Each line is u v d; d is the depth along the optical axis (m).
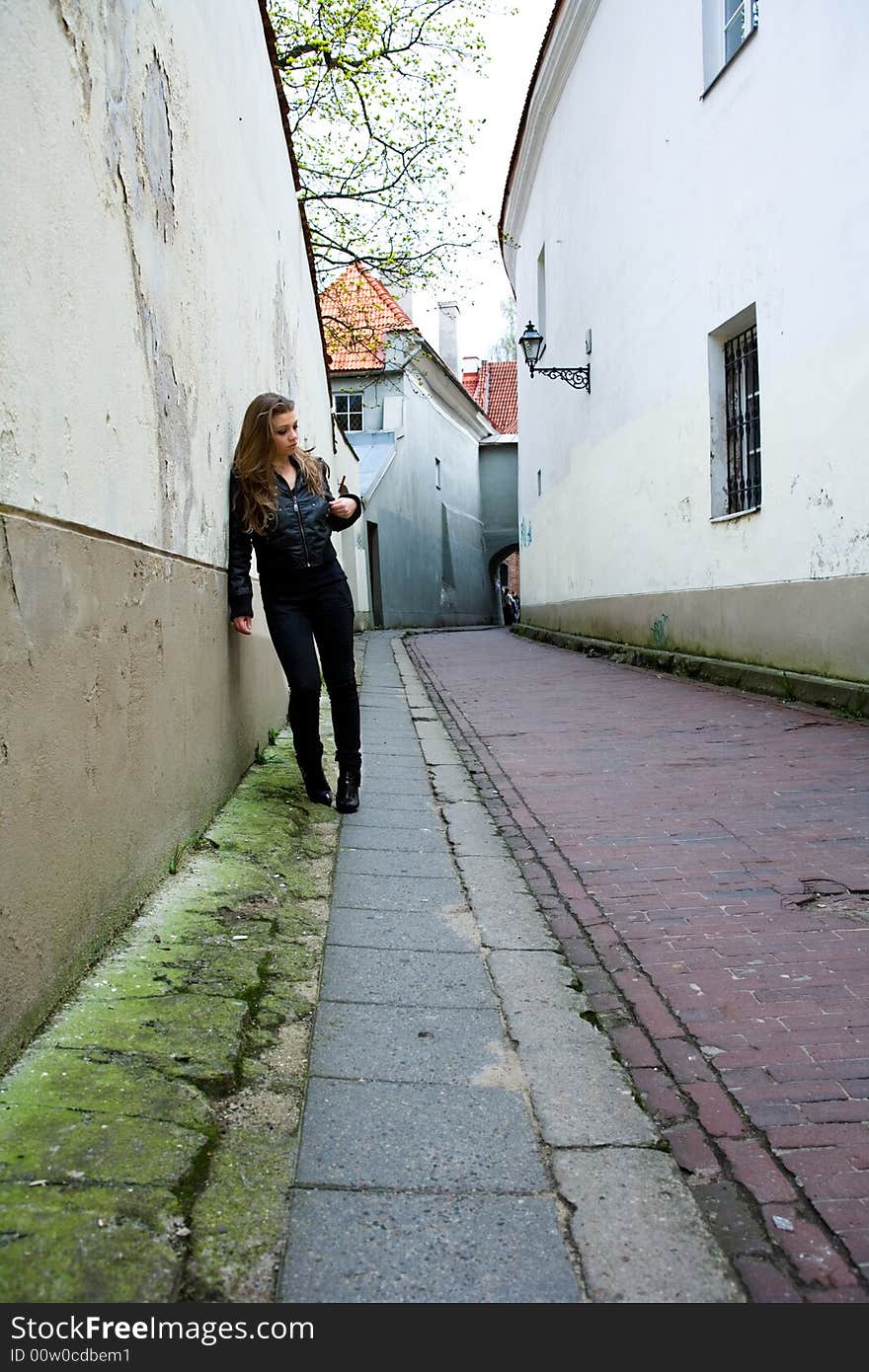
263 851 4.05
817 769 5.64
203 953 2.99
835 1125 2.29
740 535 9.30
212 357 4.41
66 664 2.54
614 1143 2.24
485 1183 2.08
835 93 7.34
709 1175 2.13
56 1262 1.69
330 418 13.70
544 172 18.62
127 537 3.05
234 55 5.23
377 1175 2.09
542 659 13.57
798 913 3.59
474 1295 1.77
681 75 10.41
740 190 9.05
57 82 2.49
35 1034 2.37
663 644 11.45
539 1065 2.58
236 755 4.96
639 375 12.23
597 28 13.77
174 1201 1.90
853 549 7.32
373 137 15.88
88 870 2.73
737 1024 2.79
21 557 2.23
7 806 2.19
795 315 8.08
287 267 7.77
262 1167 2.07
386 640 18.89
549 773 5.96
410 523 29.34
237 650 4.98
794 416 8.14
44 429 2.38
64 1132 2.03
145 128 3.33
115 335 2.94
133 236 3.16
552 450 18.42
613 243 13.25
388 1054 2.61
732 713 7.69
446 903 3.76
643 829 4.70
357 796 5.04
